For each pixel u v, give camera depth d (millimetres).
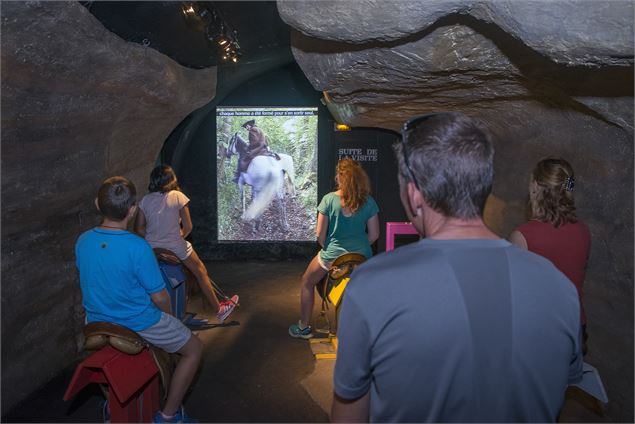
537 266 1192
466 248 1186
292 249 8906
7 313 3619
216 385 4254
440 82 3980
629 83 2707
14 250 3691
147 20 3797
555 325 1155
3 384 3605
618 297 3438
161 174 4973
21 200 3656
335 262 4406
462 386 1118
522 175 5289
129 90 4438
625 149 3281
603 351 3652
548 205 2598
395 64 3621
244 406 3920
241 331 5480
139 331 2980
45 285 4109
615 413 3494
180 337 3113
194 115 7793
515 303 1140
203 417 3750
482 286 1140
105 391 3137
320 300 6477
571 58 2330
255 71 7895
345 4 2617
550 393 1162
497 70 3543
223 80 7133
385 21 2633
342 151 8844
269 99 8711
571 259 2590
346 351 1195
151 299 3082
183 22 4074
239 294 6863
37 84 3350
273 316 5961
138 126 5227
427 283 1138
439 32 3084
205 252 8867
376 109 5719
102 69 3865
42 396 3951
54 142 3926
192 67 5355
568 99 3523
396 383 1147
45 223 4078
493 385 1118
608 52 2184
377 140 8844
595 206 3699
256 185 8797
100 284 2912
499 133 5355
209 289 5410
